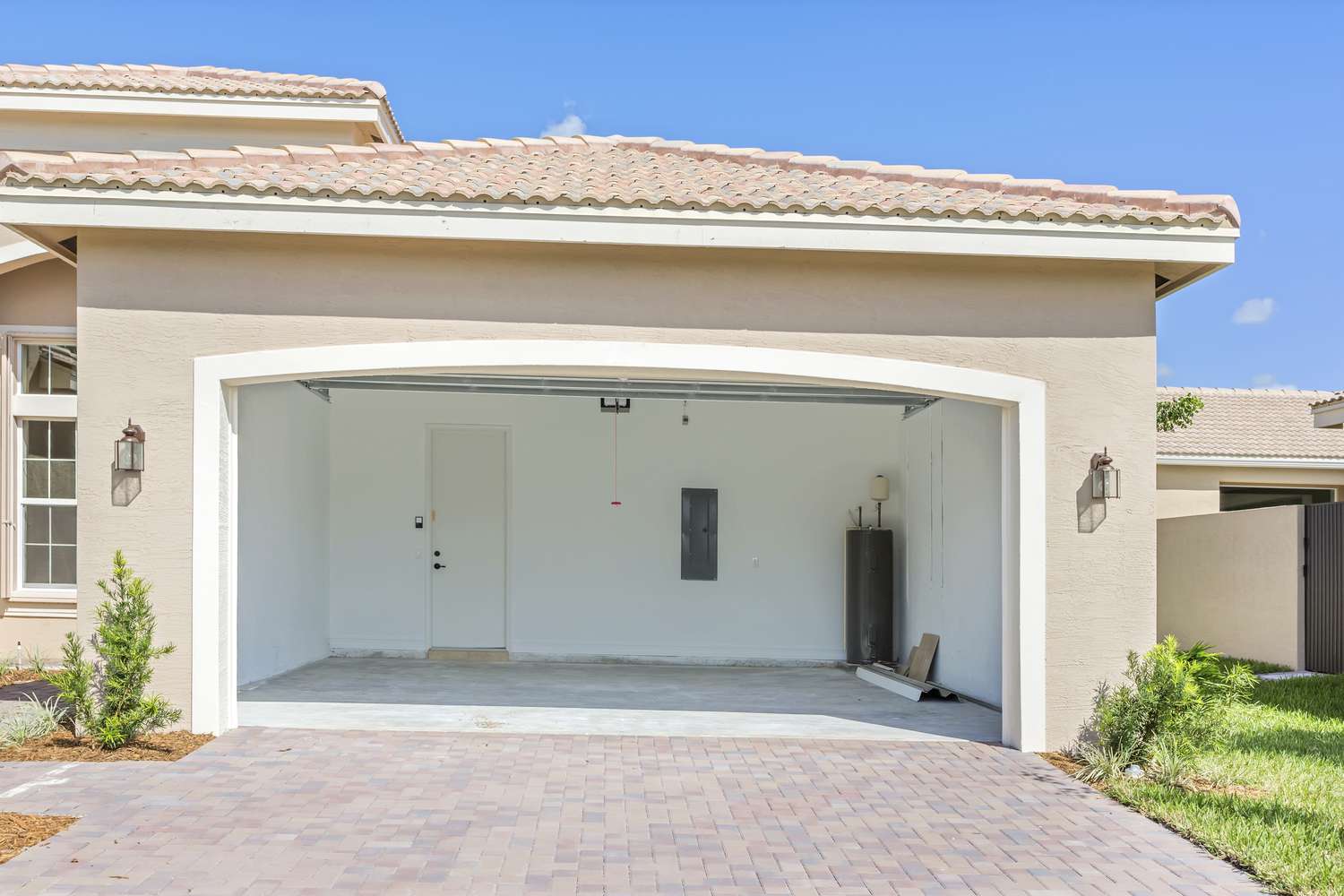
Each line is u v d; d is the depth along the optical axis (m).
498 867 5.60
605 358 8.29
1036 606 8.41
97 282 8.09
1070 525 8.43
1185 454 19.08
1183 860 5.89
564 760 7.99
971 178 9.74
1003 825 6.50
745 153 11.24
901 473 14.16
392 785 7.14
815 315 8.41
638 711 10.21
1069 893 5.39
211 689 8.22
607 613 14.08
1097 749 8.15
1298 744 8.74
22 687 10.40
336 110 12.72
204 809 6.47
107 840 5.87
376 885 5.30
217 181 7.80
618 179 9.33
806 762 8.09
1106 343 8.48
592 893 5.27
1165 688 7.75
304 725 9.02
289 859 5.63
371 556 13.97
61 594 11.57
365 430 14.01
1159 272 8.69
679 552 14.17
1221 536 15.43
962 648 11.41
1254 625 14.55
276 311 8.17
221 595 8.34
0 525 11.52
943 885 5.48
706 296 8.36
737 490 14.25
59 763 7.43
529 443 14.16
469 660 13.80
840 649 14.18
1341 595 12.91
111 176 7.80
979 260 8.41
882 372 8.41
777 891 5.36
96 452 8.05
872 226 8.07
